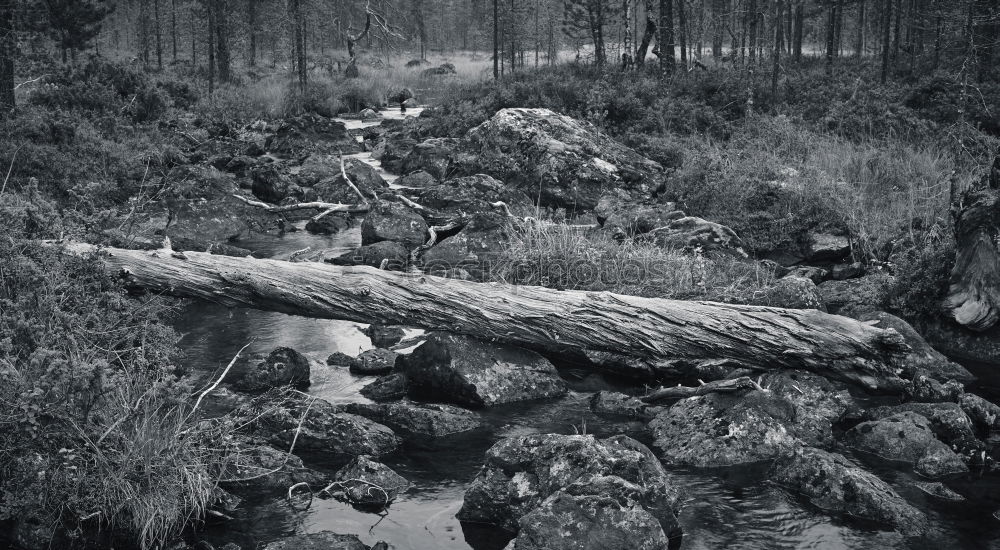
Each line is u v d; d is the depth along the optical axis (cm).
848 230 1065
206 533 455
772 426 573
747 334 668
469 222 1098
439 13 8606
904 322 743
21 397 440
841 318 659
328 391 684
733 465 550
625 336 693
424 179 1683
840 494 489
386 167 1977
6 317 510
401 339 815
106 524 452
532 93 2091
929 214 1070
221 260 772
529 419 637
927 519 470
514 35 4316
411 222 1217
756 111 1891
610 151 1503
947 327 802
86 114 1844
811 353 653
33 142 1418
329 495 504
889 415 612
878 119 1611
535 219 1066
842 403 643
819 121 1678
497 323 710
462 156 1567
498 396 673
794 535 455
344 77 4369
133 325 641
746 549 440
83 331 559
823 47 4744
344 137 2373
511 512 467
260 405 618
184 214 1259
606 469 464
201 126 2342
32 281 556
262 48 6025
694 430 583
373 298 738
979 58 1894
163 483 457
